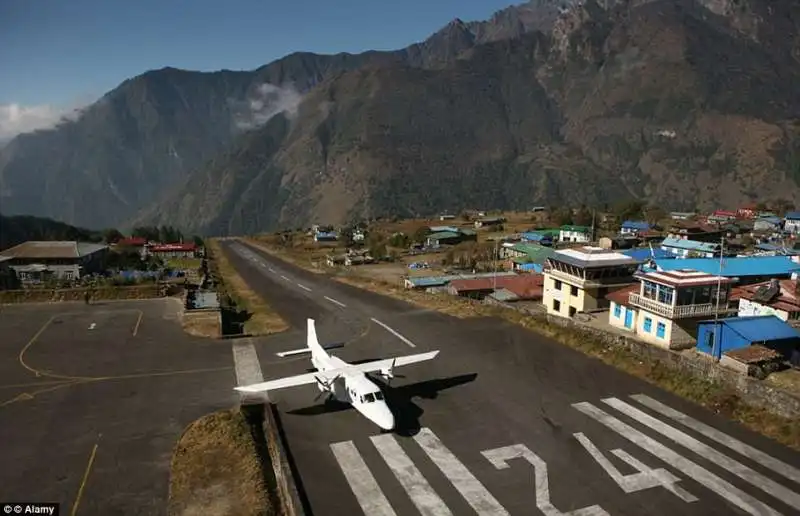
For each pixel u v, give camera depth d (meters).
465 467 26.12
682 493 23.69
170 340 49.59
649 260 72.38
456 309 60.88
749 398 31.38
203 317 56.59
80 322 56.16
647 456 26.80
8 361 43.22
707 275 52.22
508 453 27.36
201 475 25.89
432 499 23.56
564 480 24.88
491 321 54.44
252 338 50.84
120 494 24.53
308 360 43.81
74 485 25.31
